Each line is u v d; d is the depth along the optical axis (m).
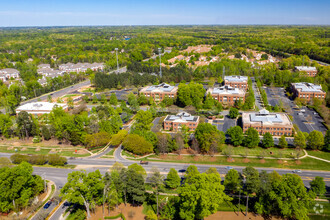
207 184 110.62
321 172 147.38
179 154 172.88
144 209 122.94
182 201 112.62
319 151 169.88
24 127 197.38
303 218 107.56
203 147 169.62
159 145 170.88
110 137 188.12
